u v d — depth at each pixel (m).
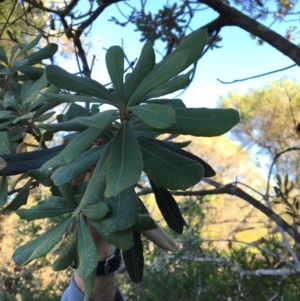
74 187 0.67
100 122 0.49
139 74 0.58
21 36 2.59
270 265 2.23
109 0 2.01
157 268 2.80
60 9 2.19
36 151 0.64
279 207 2.96
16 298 2.84
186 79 0.59
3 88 0.95
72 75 0.58
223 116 0.49
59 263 0.60
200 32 0.56
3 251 2.97
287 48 1.85
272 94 5.55
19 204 0.73
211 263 2.59
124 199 0.55
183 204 2.86
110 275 0.86
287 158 3.84
